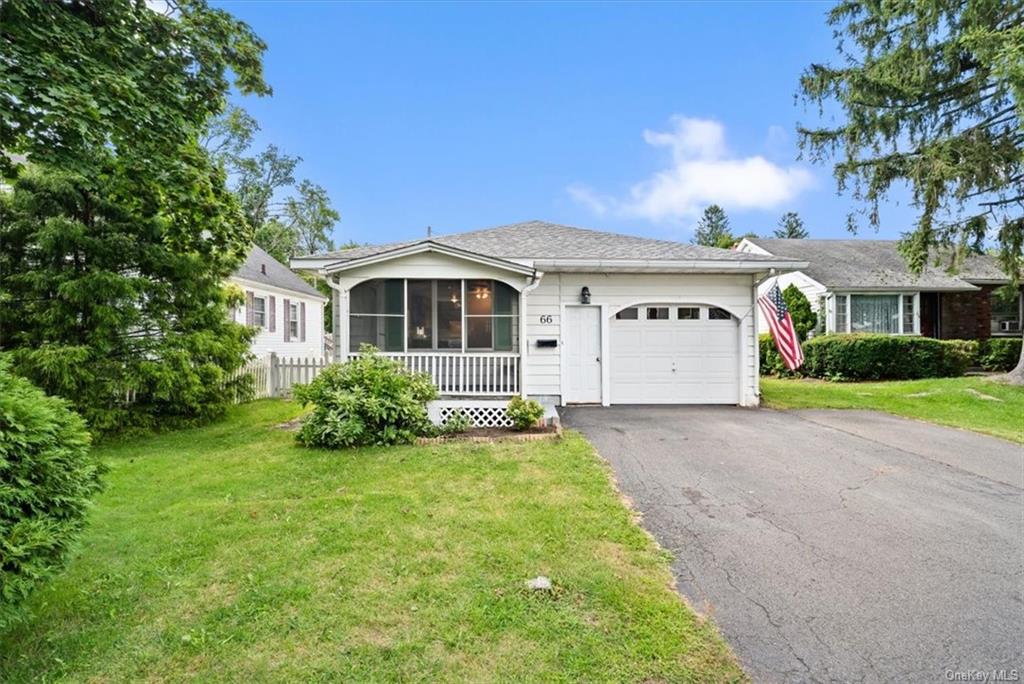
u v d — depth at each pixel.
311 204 35.47
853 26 12.27
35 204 7.91
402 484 5.32
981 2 10.13
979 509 4.65
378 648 2.66
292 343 22.12
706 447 6.88
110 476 5.79
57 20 6.87
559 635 2.76
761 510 4.65
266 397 13.17
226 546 3.84
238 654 2.62
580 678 2.45
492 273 9.05
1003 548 3.86
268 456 6.62
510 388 9.01
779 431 7.88
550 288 10.77
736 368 10.92
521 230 12.96
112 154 7.82
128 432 8.15
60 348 7.54
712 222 60.31
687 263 10.21
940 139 11.50
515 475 5.59
